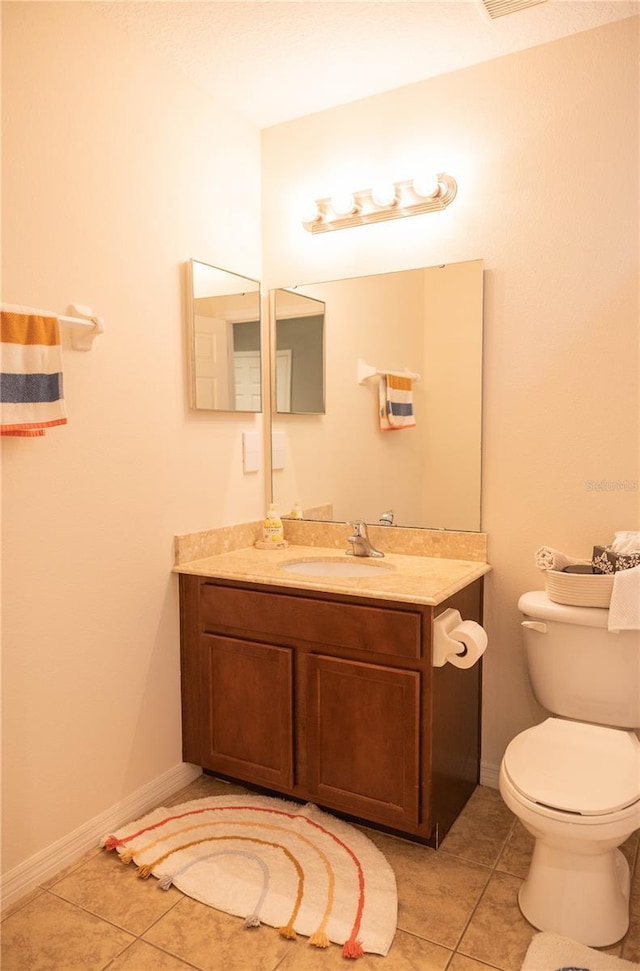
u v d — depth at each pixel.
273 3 1.85
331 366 2.53
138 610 2.11
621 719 1.87
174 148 2.20
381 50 2.10
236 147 2.50
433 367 2.31
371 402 2.45
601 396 2.06
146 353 2.10
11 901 1.71
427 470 2.35
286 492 2.65
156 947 1.57
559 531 2.15
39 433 1.65
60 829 1.86
